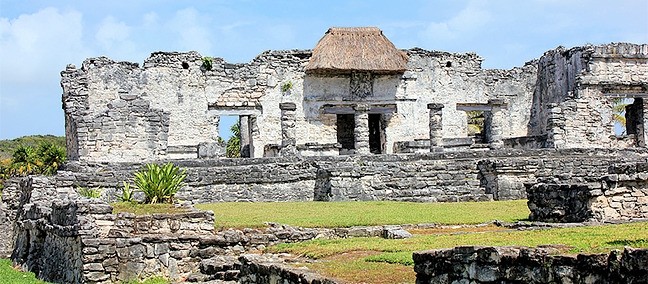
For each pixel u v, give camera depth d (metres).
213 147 38.81
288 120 39.22
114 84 39.69
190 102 41.09
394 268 12.16
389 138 43.19
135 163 30.91
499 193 28.75
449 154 32.25
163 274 17.22
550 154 33.19
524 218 20.77
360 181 29.16
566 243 11.04
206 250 17.56
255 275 13.84
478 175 30.09
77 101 38.59
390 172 29.56
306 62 42.56
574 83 41.09
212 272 15.77
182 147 39.97
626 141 41.31
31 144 89.06
